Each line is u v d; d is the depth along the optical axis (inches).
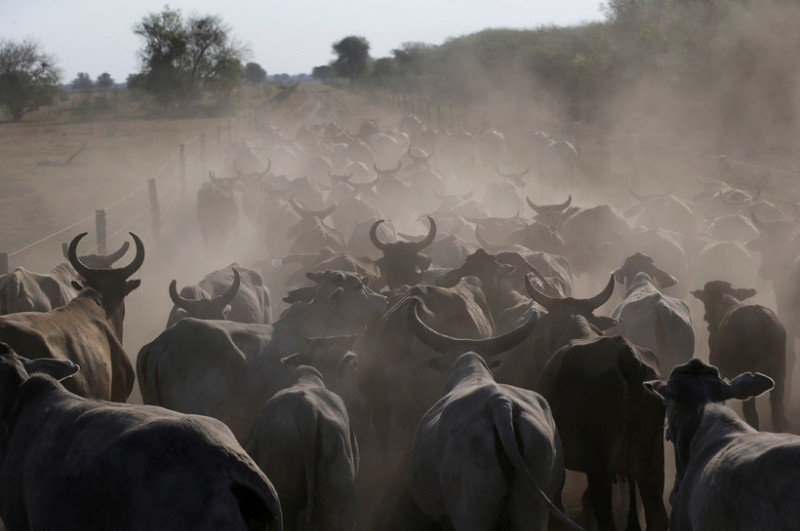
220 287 426.3
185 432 187.0
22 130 2281.0
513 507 226.2
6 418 213.6
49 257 747.4
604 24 2290.8
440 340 281.9
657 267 480.1
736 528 184.9
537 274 437.7
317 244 572.7
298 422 252.8
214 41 3223.4
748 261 518.9
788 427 409.7
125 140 1898.4
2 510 209.9
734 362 388.5
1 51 2773.1
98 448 189.0
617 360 275.0
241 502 183.9
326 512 260.5
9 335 283.9
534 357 348.2
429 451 239.8
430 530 310.3
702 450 211.3
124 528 181.6
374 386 354.3
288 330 334.0
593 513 309.4
